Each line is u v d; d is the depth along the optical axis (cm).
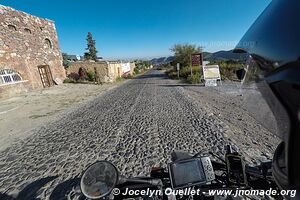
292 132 69
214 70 1327
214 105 747
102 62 2403
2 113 859
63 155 396
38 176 325
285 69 66
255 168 153
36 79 1677
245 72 128
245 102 134
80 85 1908
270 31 84
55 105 981
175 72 2534
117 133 503
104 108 831
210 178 141
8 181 316
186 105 772
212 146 388
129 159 360
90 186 128
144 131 504
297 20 69
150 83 1853
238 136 430
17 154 418
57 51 2027
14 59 1441
